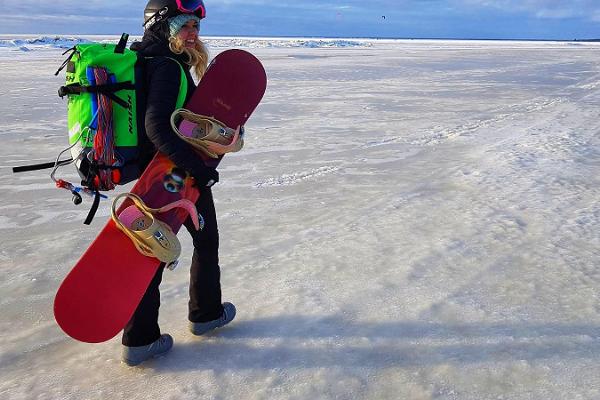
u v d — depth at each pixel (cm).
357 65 2597
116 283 200
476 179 519
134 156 201
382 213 423
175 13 195
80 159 195
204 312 236
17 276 322
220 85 213
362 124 902
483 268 308
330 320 251
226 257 341
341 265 319
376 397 193
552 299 267
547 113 992
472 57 3641
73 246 372
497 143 706
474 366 210
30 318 271
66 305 194
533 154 620
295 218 421
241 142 211
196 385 203
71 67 196
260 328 246
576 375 201
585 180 504
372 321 249
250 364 216
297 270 313
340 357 219
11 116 972
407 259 324
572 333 233
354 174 566
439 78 1880
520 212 411
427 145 718
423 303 265
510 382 199
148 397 196
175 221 208
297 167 602
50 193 506
